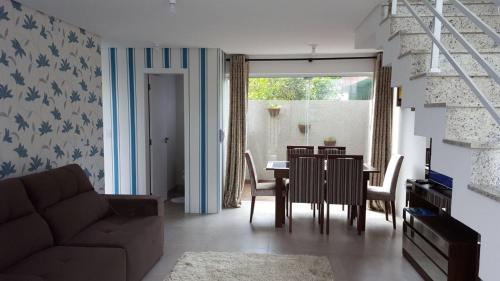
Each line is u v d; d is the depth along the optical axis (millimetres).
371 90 5637
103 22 3500
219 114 5012
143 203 3402
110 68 5066
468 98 2021
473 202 1503
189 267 3182
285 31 3867
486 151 1490
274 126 6074
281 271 3129
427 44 2453
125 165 5141
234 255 3482
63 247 2516
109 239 2695
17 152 2867
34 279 1878
